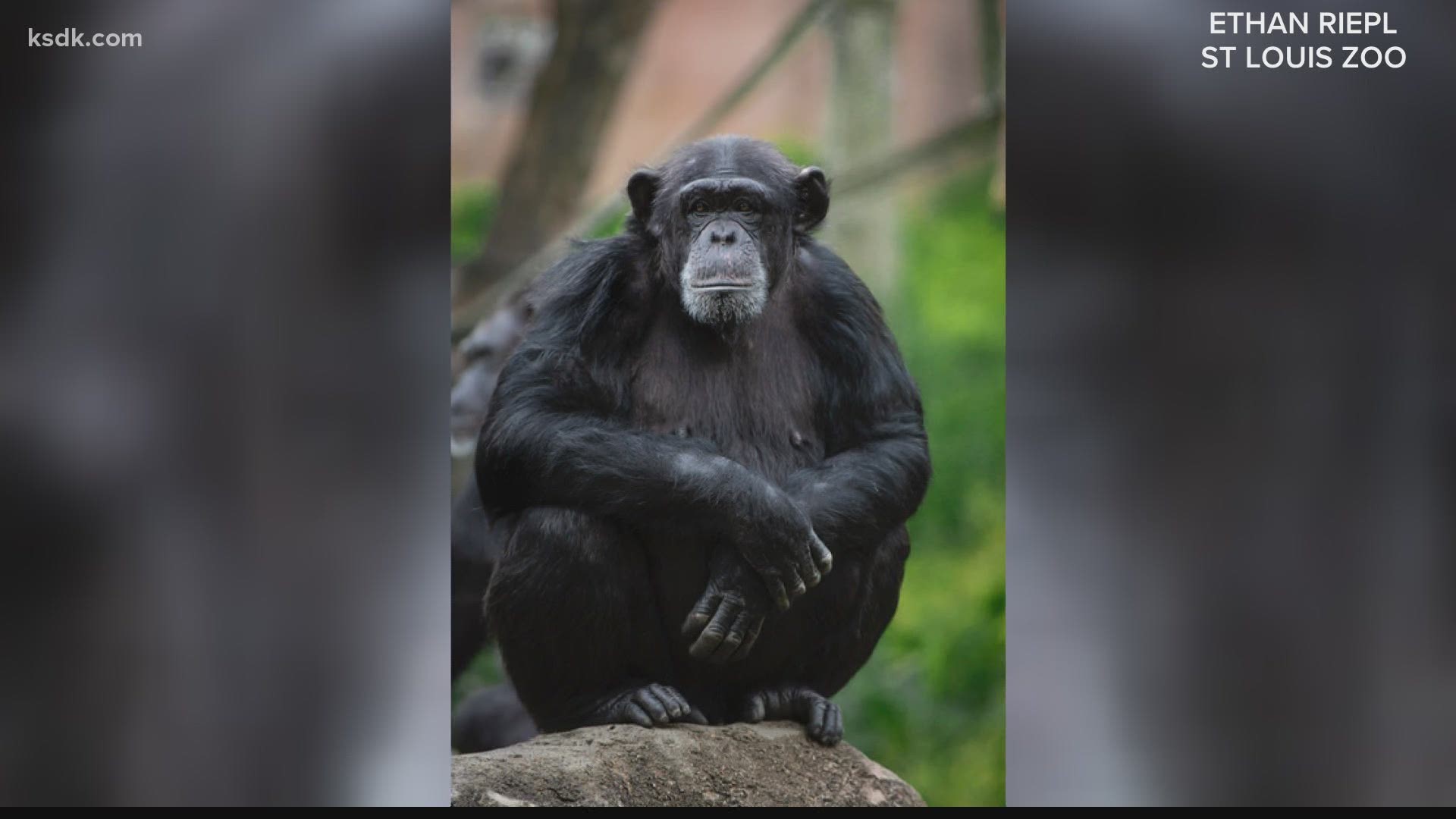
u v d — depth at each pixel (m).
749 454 19.81
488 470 19.22
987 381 37.72
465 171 40.56
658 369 20.11
